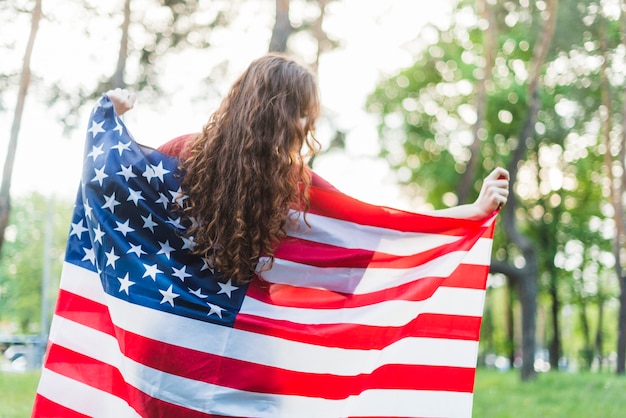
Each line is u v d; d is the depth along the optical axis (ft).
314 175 9.37
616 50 42.27
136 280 8.66
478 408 33.09
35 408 9.20
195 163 8.65
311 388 9.04
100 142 9.14
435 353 9.83
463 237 10.22
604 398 36.47
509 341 109.19
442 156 89.20
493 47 54.08
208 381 8.56
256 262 8.70
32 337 113.91
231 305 8.75
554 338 102.58
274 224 8.64
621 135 45.55
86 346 9.21
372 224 9.71
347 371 9.30
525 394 40.32
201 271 8.70
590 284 111.55
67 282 9.34
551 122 74.13
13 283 148.77
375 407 9.55
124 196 8.80
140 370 8.52
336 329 9.27
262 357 8.79
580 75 46.26
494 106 83.30
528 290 53.11
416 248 10.08
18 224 150.61
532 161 92.17
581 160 88.48
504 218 54.03
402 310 9.77
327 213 9.48
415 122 90.94
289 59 8.96
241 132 8.54
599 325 111.24
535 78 50.19
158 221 8.70
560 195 95.71
